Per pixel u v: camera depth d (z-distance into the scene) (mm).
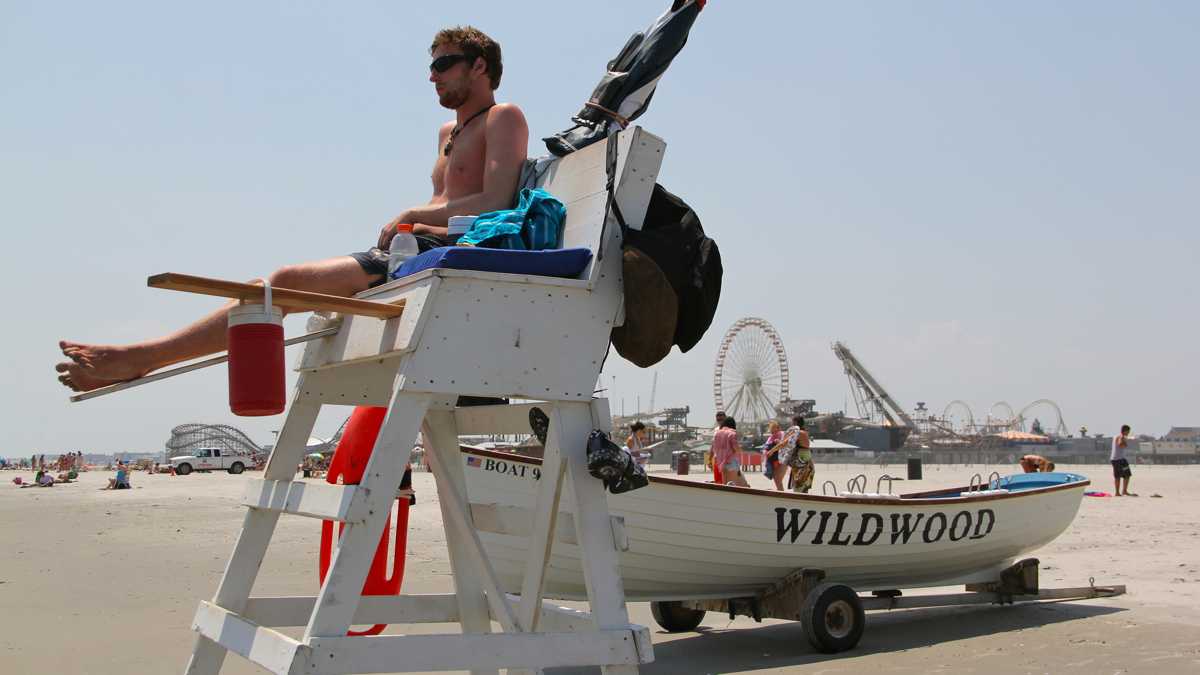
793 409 102562
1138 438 135125
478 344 2570
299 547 12578
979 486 9328
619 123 3291
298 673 2244
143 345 2627
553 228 2945
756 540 6387
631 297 2740
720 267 2910
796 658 6121
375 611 3410
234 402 2410
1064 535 13359
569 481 2695
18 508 22688
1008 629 6906
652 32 3383
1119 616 7301
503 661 2455
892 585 7363
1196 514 17016
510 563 6020
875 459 77750
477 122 3402
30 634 6559
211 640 2924
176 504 24031
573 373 2691
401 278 2742
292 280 2883
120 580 9523
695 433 87562
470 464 5879
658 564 6211
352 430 3523
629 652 2596
